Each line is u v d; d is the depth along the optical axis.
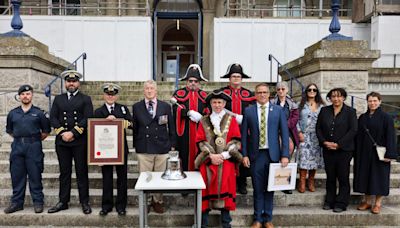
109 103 4.48
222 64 11.48
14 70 6.05
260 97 4.29
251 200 4.95
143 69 11.23
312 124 4.95
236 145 4.15
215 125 4.21
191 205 4.94
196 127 4.70
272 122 4.26
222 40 11.47
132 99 8.50
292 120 4.76
